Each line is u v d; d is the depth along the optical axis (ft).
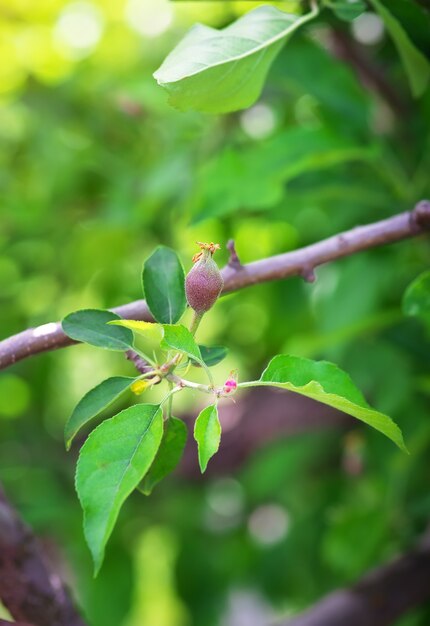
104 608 2.94
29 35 2.77
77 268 2.90
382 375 2.34
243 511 3.24
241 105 1.57
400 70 2.24
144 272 1.46
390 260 2.18
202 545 3.17
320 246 1.56
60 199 2.85
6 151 3.00
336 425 2.86
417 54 1.73
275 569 3.04
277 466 2.79
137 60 2.75
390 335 2.22
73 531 2.86
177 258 1.47
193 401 3.34
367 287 2.16
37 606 1.73
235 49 1.53
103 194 2.87
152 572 3.80
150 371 1.38
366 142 2.04
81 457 1.30
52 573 1.77
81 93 2.78
